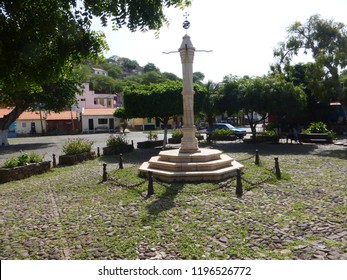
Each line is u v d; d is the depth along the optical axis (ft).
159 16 21.03
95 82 238.48
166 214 21.63
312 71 67.05
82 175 38.88
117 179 34.42
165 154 36.45
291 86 72.28
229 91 80.38
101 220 21.04
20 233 19.08
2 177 36.29
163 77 273.75
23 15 16.96
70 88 91.97
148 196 26.63
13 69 18.12
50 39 18.88
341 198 24.81
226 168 33.91
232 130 92.99
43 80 19.60
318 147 64.85
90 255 15.64
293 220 19.86
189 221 20.13
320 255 14.89
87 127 159.53
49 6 17.42
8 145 89.30
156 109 64.18
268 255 15.01
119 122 167.43
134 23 20.38
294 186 29.19
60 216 22.39
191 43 38.40
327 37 65.67
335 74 64.85
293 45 69.97
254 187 28.76
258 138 79.56
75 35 18.90
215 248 15.96
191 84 38.68
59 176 39.06
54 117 160.15
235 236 17.44
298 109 74.69
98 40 21.11
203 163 33.17
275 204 23.54
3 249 16.69
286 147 66.80
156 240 17.16
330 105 98.43
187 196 26.09
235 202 24.20
